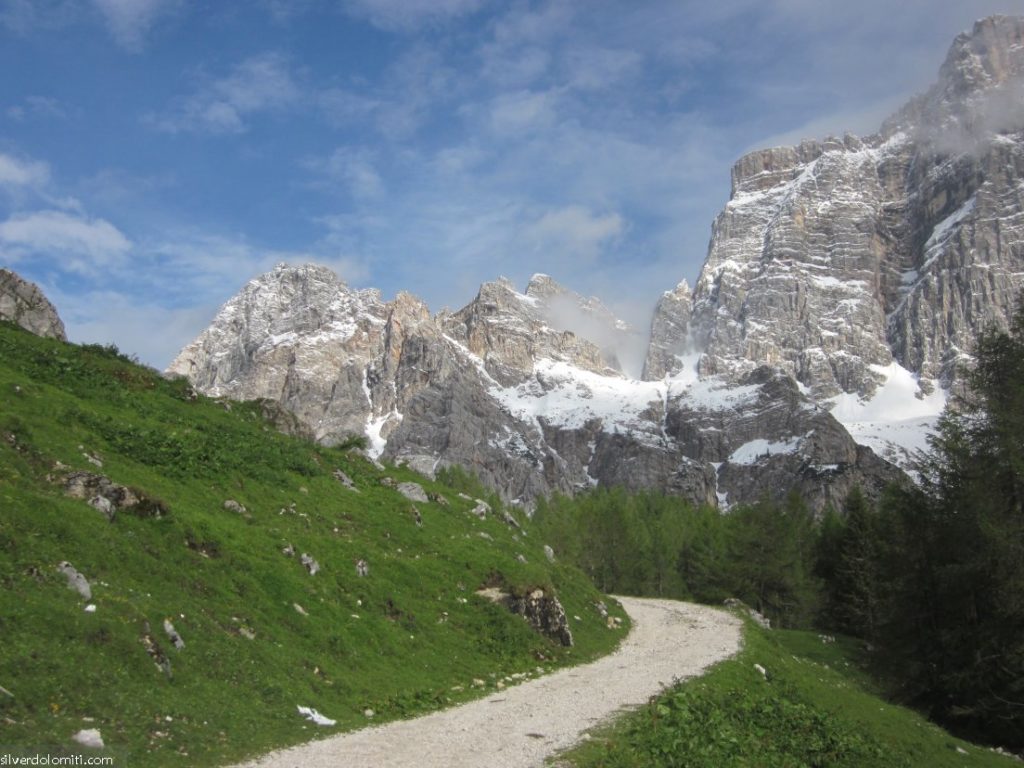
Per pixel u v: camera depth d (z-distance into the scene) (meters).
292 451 50.69
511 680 35.25
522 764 21.70
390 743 23.41
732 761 25.30
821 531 119.50
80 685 20.50
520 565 45.47
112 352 55.34
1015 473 45.75
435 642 36.28
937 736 41.31
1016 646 43.19
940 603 50.53
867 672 61.12
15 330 50.72
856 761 30.12
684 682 35.44
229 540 33.41
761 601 98.62
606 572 116.81
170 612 26.28
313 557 36.38
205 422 49.03
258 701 24.47
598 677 37.34
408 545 44.62
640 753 24.06
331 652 30.69
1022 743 44.78
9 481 28.80
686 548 127.94
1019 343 50.00
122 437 39.31
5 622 21.00
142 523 30.69
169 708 21.59
